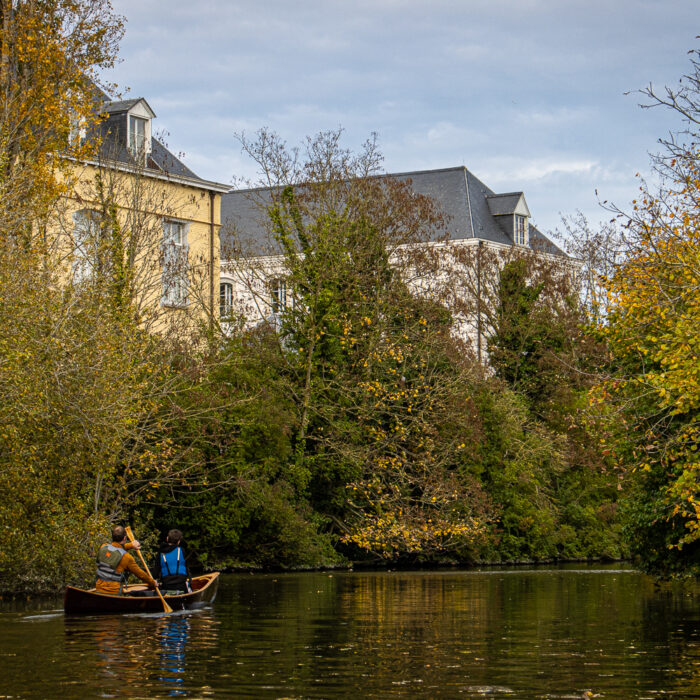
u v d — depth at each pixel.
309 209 42.09
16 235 23.88
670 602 22.19
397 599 23.11
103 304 25.12
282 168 40.22
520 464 44.28
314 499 39.22
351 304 38.78
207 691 11.34
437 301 41.97
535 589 26.44
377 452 38.06
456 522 37.53
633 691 11.40
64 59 29.00
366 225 39.91
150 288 34.69
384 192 42.38
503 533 43.56
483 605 21.55
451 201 70.94
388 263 40.78
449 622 18.08
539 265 59.28
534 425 47.41
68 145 29.58
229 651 14.29
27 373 20.81
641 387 21.94
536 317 52.69
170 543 20.58
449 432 39.50
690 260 19.52
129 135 41.19
